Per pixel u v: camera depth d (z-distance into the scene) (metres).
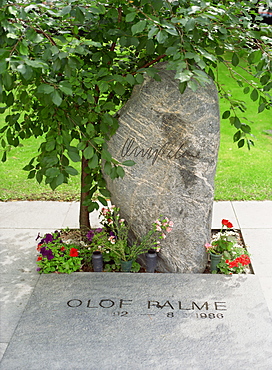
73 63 2.70
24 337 2.86
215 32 3.13
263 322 2.98
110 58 3.31
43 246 3.65
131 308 3.11
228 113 3.76
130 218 3.62
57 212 4.62
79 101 3.11
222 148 6.64
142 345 2.78
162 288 3.32
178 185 3.42
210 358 2.68
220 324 2.96
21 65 2.23
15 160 6.22
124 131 3.46
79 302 3.17
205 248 3.60
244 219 4.46
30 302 3.18
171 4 2.93
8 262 3.71
